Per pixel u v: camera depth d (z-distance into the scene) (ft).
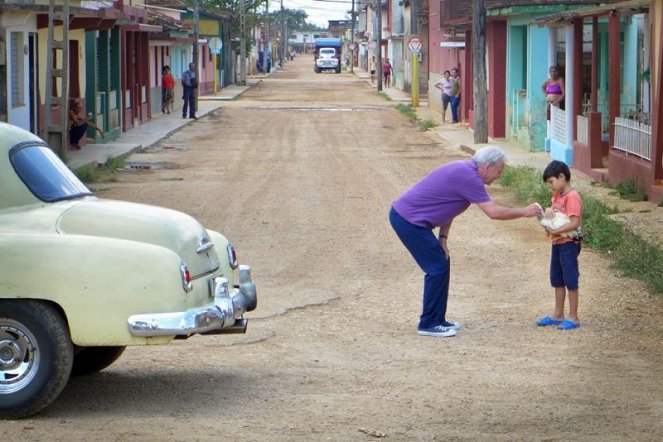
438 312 35.50
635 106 83.71
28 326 25.08
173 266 25.44
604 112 86.33
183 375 30.48
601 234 52.47
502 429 25.02
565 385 29.27
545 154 95.55
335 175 83.46
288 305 39.91
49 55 79.71
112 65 118.62
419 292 42.37
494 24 111.34
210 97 207.10
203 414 26.30
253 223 58.70
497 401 27.58
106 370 31.09
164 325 25.05
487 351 33.40
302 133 127.24
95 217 26.37
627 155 69.31
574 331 35.81
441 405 27.17
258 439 24.03
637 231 53.06
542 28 96.63
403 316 38.47
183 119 147.43
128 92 128.57
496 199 69.31
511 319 37.86
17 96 80.64
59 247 25.18
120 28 118.32
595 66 77.25
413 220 35.22
